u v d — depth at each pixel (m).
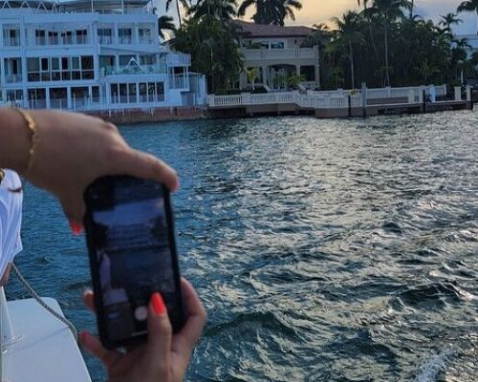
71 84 63.75
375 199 18.31
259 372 7.29
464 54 81.44
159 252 1.20
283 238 13.97
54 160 1.10
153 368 1.18
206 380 7.12
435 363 7.14
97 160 1.12
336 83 75.94
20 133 1.08
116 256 1.18
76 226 1.22
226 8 81.06
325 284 10.38
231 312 9.05
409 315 8.74
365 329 8.28
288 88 77.31
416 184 20.62
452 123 48.34
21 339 4.14
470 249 12.17
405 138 37.59
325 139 39.22
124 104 63.41
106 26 65.94
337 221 15.54
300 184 21.97
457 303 9.13
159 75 64.94
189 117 64.81
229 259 12.30
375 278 10.52
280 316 8.81
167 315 1.20
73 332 4.17
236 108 65.88
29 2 69.31
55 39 64.12
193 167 28.22
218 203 18.73
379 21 75.94
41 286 10.97
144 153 1.17
